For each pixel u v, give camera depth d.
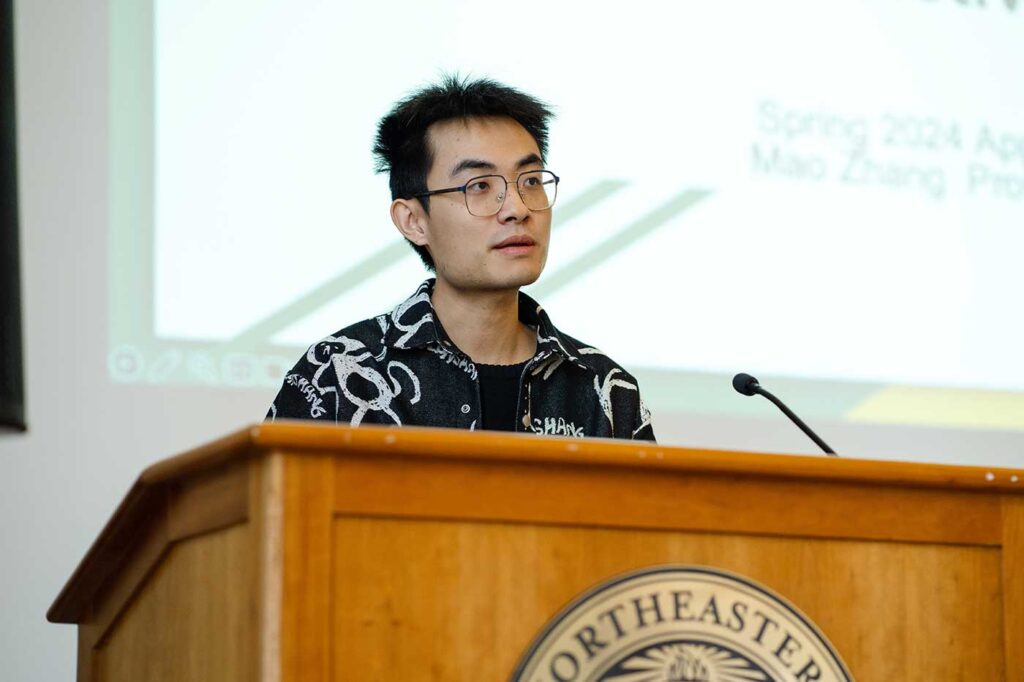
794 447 8.21
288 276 7.51
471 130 4.96
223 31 7.57
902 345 8.52
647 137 8.16
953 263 8.70
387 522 2.92
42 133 7.32
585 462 3.02
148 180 7.42
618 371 5.19
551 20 8.08
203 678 3.14
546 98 8.01
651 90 8.21
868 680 3.19
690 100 8.27
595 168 8.03
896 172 8.66
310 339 7.50
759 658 3.07
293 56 7.65
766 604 3.11
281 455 2.86
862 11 8.71
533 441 2.98
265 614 2.80
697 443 8.01
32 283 7.22
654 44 8.25
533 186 4.97
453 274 4.92
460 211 4.90
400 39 7.82
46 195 7.29
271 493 2.84
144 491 3.40
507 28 8.00
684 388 8.04
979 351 8.68
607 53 8.16
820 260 8.42
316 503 2.87
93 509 7.20
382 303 7.62
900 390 8.48
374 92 7.75
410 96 5.13
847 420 8.33
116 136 7.41
